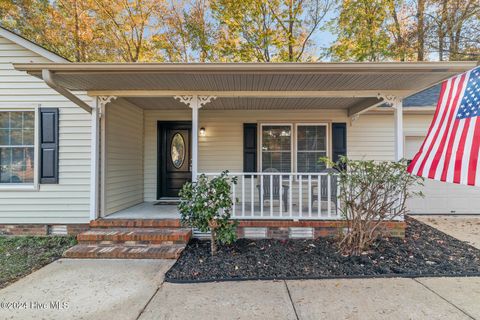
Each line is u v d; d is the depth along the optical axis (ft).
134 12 38.86
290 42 35.88
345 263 12.28
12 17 34.63
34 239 16.31
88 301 9.39
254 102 19.99
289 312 8.63
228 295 9.75
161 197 23.32
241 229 15.96
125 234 14.57
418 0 33.09
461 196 23.11
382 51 33.04
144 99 19.33
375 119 22.63
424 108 21.61
